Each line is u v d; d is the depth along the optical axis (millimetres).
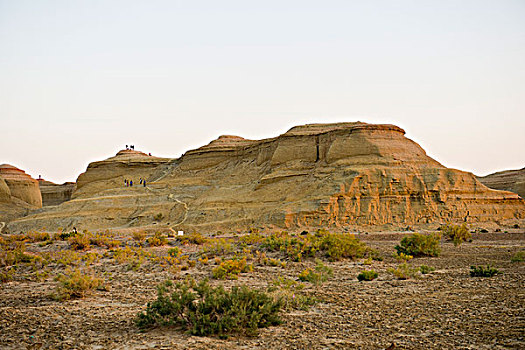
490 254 31422
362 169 60281
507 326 11812
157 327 12438
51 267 26078
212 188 78875
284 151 72812
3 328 12297
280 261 26594
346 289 18594
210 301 12438
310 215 56688
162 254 31484
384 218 57500
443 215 58312
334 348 10555
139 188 85125
